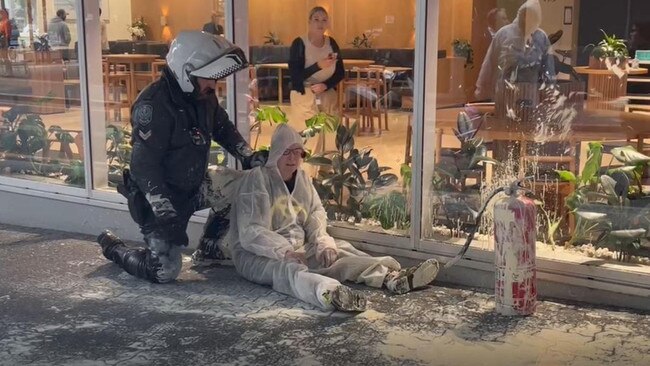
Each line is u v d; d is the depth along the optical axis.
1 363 3.47
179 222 4.44
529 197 4.35
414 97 4.59
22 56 6.09
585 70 4.81
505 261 3.93
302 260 4.33
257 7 5.38
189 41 4.24
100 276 4.69
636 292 4.05
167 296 4.31
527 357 3.48
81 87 5.71
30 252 5.24
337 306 3.99
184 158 4.37
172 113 4.27
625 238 4.29
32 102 6.07
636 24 4.73
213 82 4.36
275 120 5.34
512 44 4.78
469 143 4.70
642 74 4.77
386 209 4.81
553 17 4.81
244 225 4.39
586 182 4.52
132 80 5.96
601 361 3.44
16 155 6.18
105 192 5.63
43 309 4.13
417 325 3.85
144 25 6.11
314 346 3.61
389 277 4.34
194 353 3.55
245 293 4.34
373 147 4.90
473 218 4.61
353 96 5.11
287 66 5.42
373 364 3.42
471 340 3.67
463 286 4.44
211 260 4.87
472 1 4.70
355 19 5.41
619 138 4.60
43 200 5.94
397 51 4.96
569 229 4.51
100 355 3.55
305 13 5.52
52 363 3.46
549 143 4.68
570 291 4.22
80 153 5.78
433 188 4.66
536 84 4.79
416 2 4.54
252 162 4.58
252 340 3.69
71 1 5.71
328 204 5.02
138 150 4.29
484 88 4.73
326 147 5.11
